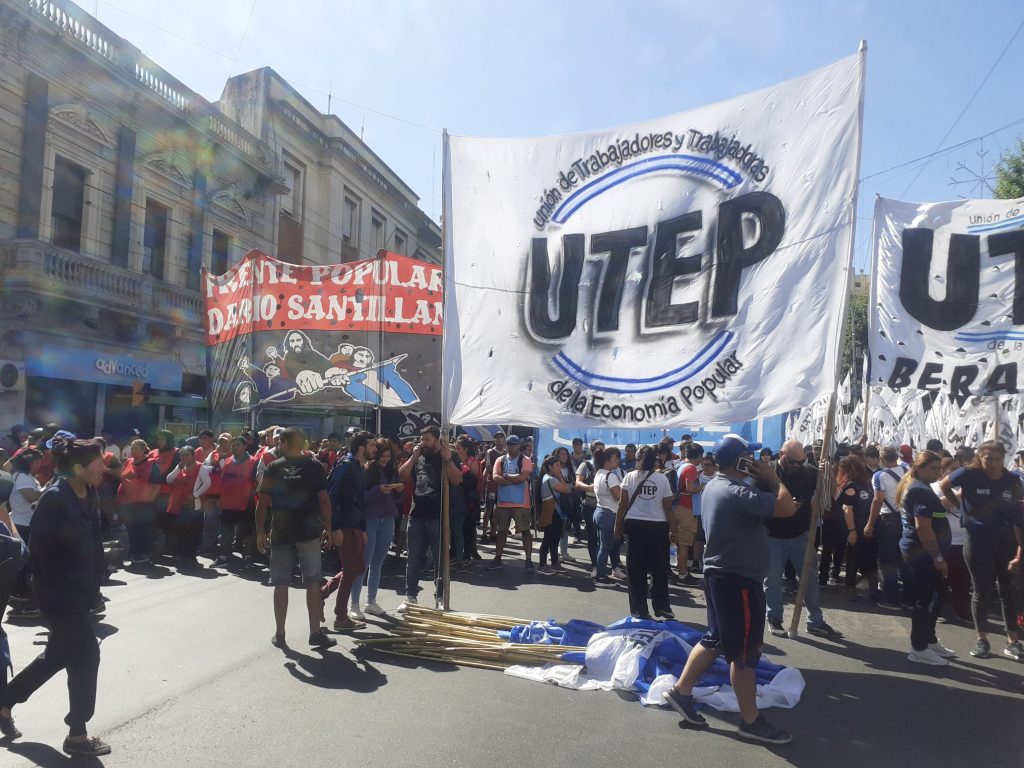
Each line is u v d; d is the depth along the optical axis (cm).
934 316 852
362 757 391
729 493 438
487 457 1272
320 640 586
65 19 1619
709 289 634
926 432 1241
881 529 798
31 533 394
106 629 636
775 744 415
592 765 387
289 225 2606
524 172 698
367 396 1038
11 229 1534
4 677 409
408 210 3516
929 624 579
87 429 1734
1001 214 834
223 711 454
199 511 980
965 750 414
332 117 2812
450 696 487
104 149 1756
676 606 799
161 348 1906
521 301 688
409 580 739
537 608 750
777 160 621
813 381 596
